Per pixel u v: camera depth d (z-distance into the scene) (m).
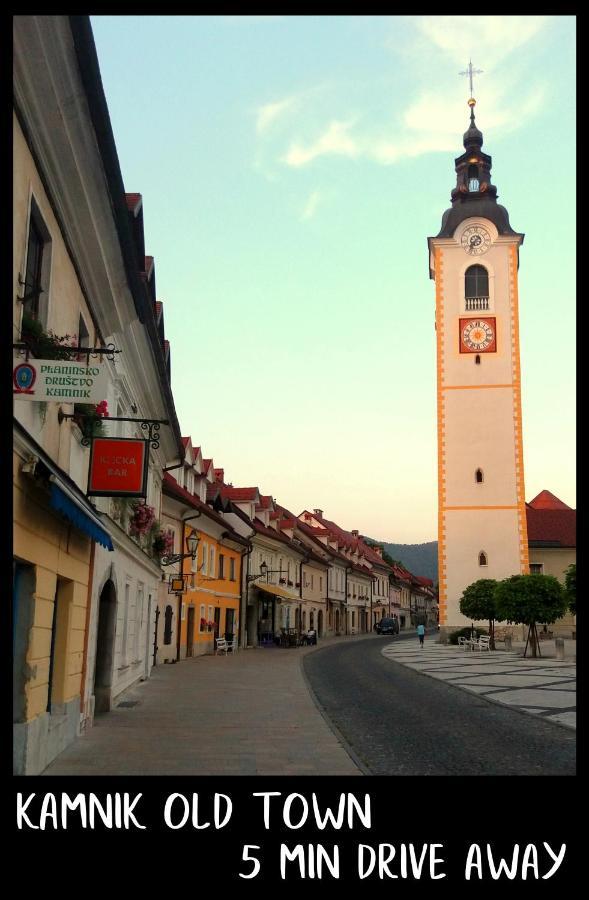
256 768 10.12
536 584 36.19
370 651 43.97
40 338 7.80
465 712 16.70
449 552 50.59
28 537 8.17
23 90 7.21
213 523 36.72
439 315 53.69
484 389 52.34
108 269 11.61
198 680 23.31
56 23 6.89
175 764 10.23
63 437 10.13
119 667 17.12
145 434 20.77
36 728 8.81
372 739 12.82
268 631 50.72
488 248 54.06
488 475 51.12
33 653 8.65
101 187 9.67
